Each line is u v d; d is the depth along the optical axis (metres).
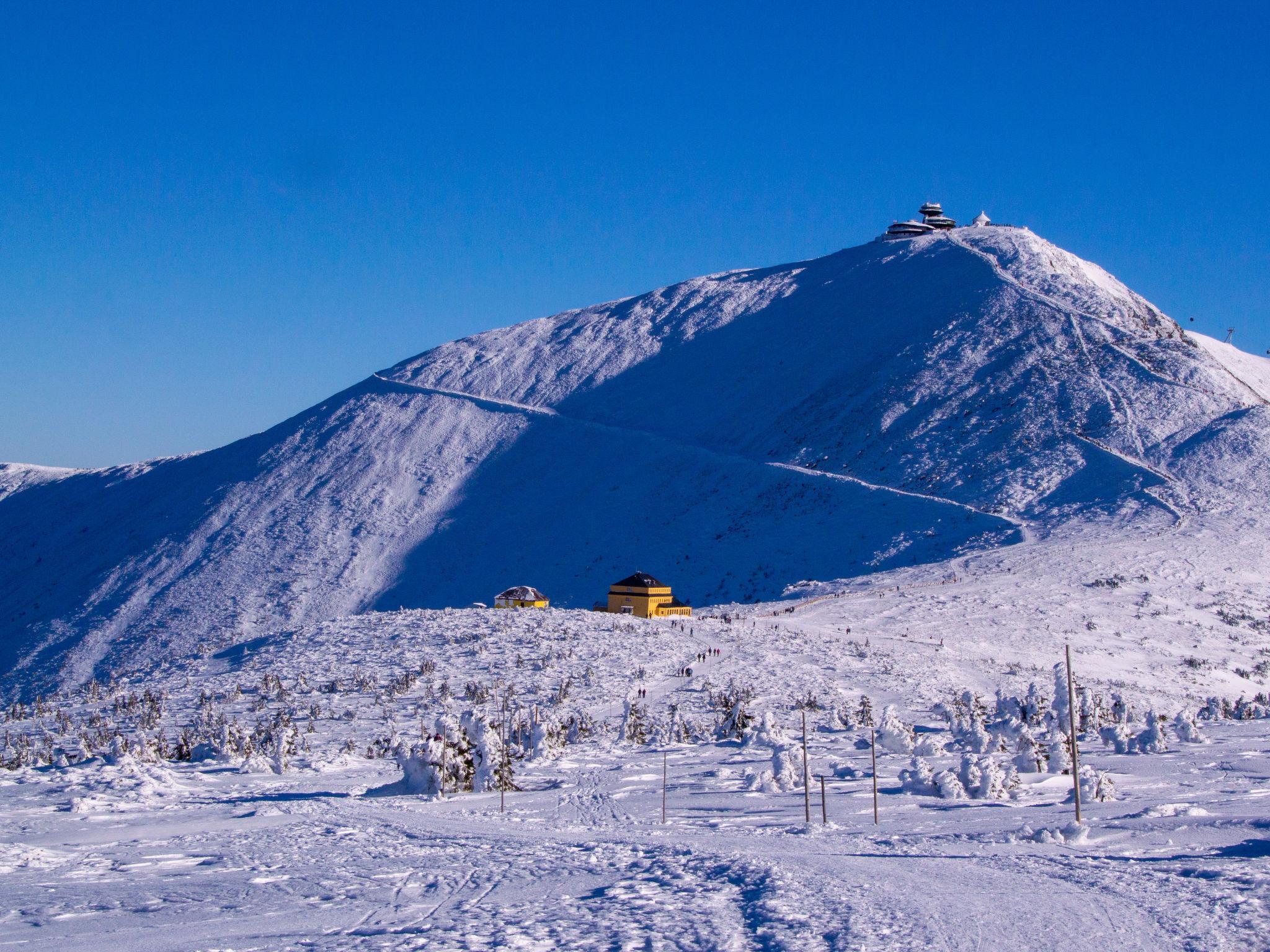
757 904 11.54
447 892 13.74
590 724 36.34
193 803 24.55
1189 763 26.17
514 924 11.47
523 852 16.75
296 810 23.03
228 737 33.78
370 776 29.83
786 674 48.31
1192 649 58.97
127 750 32.94
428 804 24.09
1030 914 10.55
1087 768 21.94
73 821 21.92
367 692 47.41
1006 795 21.98
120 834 20.30
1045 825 16.92
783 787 24.50
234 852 17.91
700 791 24.91
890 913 10.82
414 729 38.66
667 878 13.66
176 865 16.95
